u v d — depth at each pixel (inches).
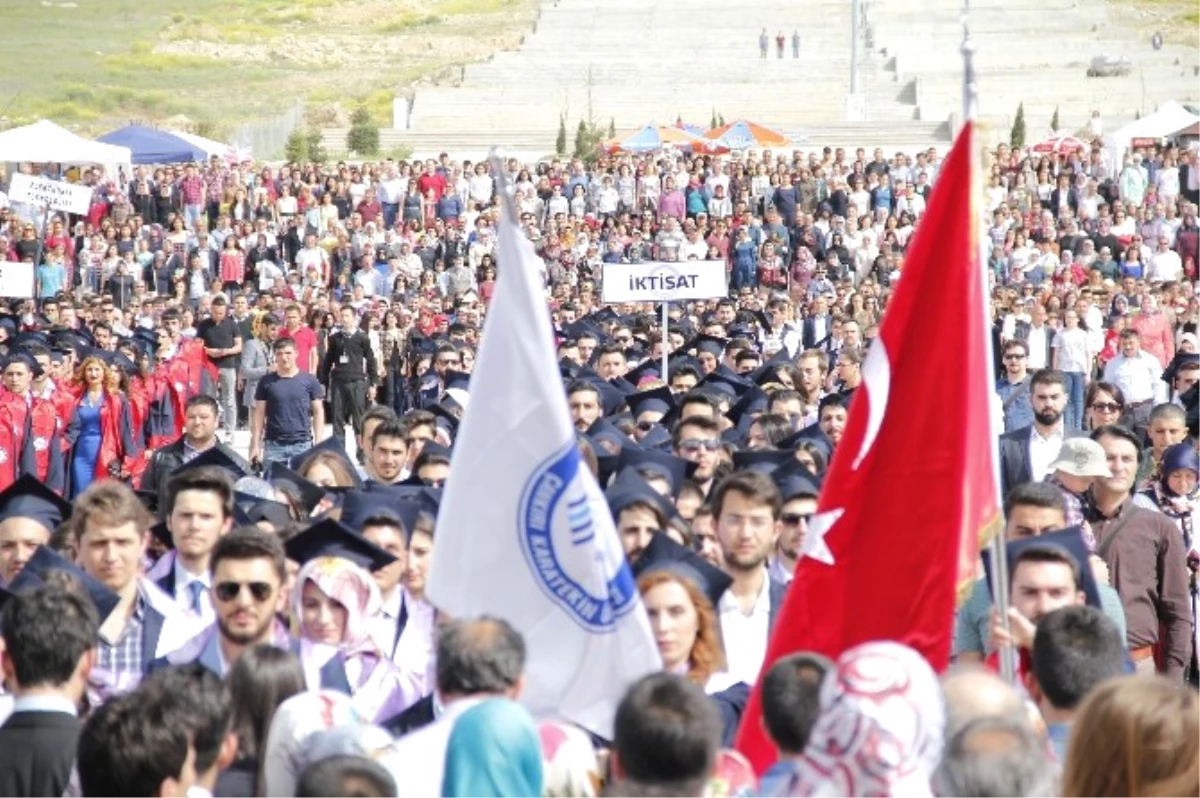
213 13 6156.5
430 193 3154.5
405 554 635.5
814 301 2082.9
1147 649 736.3
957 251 462.3
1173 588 740.0
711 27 5290.4
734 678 593.6
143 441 1469.0
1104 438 746.2
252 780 434.9
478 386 480.7
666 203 3058.6
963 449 458.9
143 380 1610.5
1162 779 335.9
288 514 736.3
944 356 461.7
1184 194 3171.8
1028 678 518.9
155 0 6299.2
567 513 476.7
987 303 467.5
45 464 1305.4
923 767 335.3
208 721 387.9
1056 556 531.2
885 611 461.1
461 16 6161.4
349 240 2888.8
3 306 2202.3
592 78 4965.6
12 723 439.5
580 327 1663.4
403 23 6087.6
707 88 4817.9
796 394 1036.5
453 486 481.4
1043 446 934.4
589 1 5531.5
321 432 1370.6
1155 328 1893.5
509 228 478.6
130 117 5098.4
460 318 2150.6
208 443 1036.5
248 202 3070.9
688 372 1194.6
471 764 377.7
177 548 631.2
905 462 462.9
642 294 1359.5
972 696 364.5
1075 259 2746.1
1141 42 5167.3
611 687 476.4
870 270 2775.6
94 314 2112.5
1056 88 4761.3
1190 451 820.6
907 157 3149.6
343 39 5905.5
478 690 410.0
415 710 529.3
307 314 2096.5
